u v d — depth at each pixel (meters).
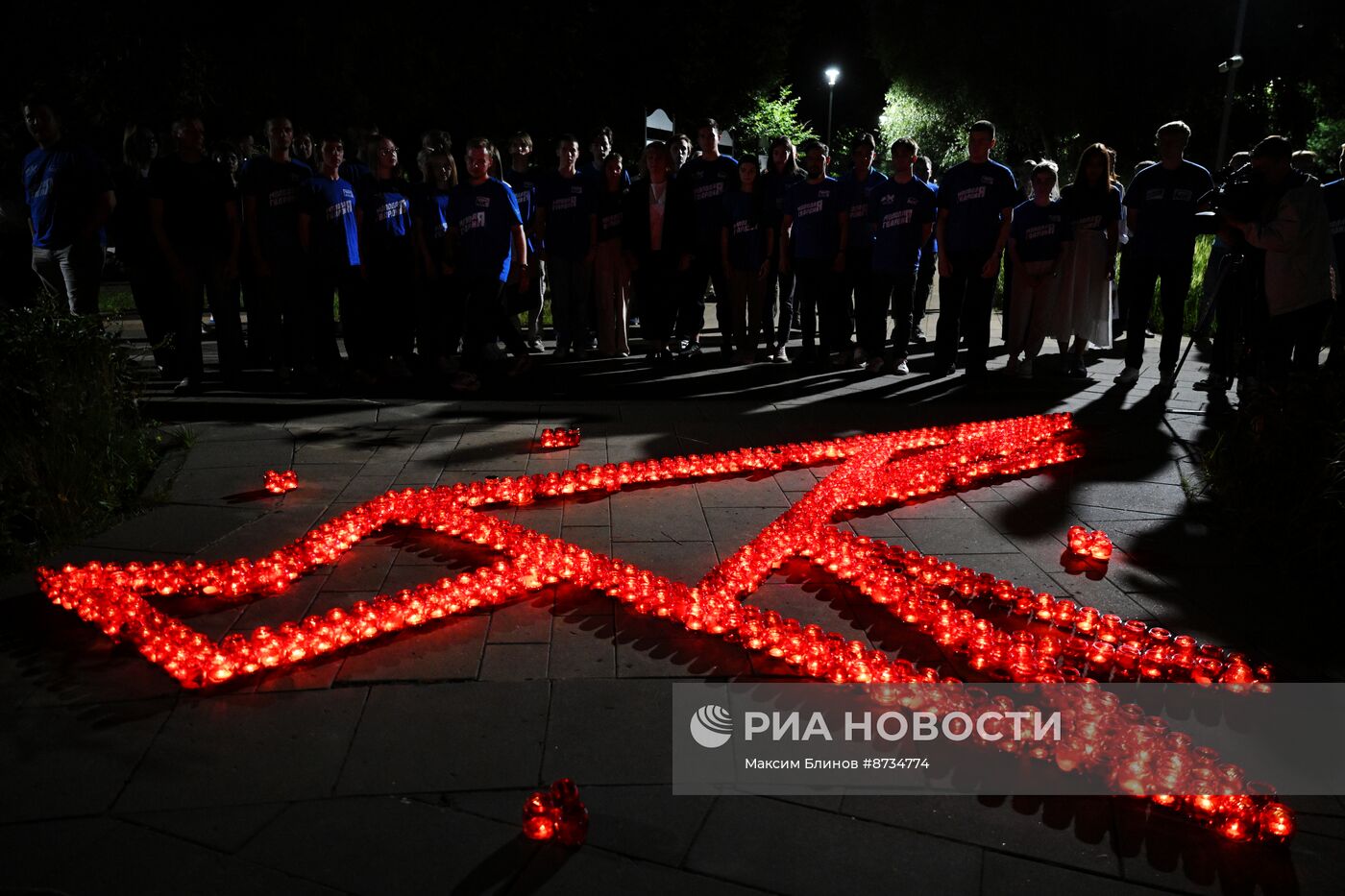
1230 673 3.41
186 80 14.24
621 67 20.56
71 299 8.03
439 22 15.91
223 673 3.37
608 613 3.95
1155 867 2.52
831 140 38.72
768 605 4.07
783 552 4.43
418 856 2.54
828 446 6.28
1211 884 2.46
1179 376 9.11
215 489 5.52
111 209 7.98
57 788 2.81
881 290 9.16
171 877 2.46
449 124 17.03
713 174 9.55
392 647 3.66
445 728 3.13
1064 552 4.67
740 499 5.41
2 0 13.12
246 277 9.30
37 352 5.22
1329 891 2.44
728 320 9.84
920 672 3.50
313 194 7.98
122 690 3.36
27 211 9.02
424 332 9.10
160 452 6.22
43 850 2.55
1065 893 2.43
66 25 13.30
